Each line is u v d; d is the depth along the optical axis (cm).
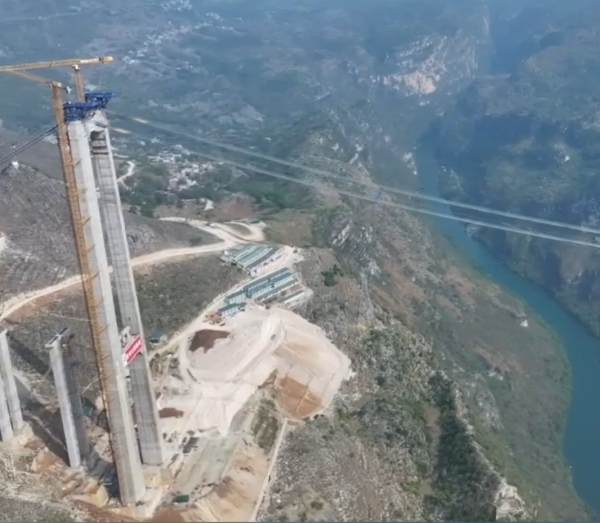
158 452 15450
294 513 15425
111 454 15662
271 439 17375
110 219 13600
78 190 12525
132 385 14900
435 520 17550
